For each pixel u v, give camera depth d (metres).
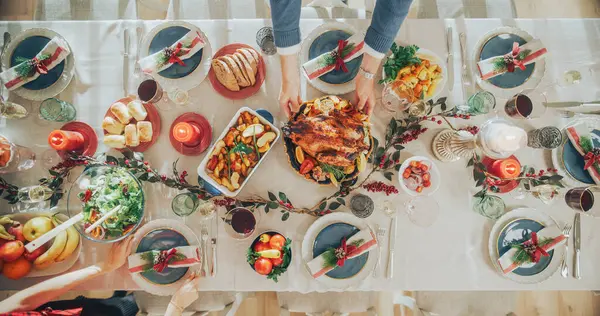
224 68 1.53
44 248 1.57
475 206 1.66
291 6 1.27
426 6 2.06
